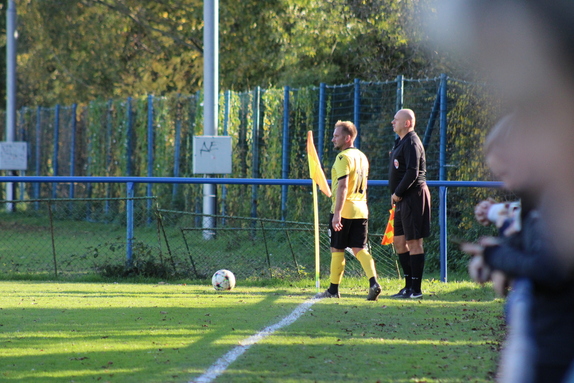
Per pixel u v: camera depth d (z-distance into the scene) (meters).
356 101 52.78
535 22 6.04
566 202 7.30
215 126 54.81
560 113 6.80
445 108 44.69
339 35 68.12
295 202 55.00
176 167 68.25
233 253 37.91
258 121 59.31
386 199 49.03
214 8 54.62
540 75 6.42
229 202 59.72
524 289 8.42
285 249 37.75
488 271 8.70
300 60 73.56
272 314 24.28
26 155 83.31
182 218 48.50
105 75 103.81
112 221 56.44
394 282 34.12
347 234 28.45
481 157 41.84
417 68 67.06
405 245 29.72
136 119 74.44
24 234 53.88
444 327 22.05
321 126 54.69
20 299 27.92
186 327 21.80
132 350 18.55
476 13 6.04
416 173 28.16
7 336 20.45
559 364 7.99
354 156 27.95
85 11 94.00
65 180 34.94
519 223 8.52
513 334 8.52
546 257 7.67
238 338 20.08
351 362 17.17
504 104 7.96
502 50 6.23
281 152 57.59
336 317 23.78
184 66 100.44
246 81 85.81
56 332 21.05
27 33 108.25
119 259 37.38
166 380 15.50
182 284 34.03
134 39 100.88
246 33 83.12
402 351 18.47
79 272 37.22
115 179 35.19
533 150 7.38
